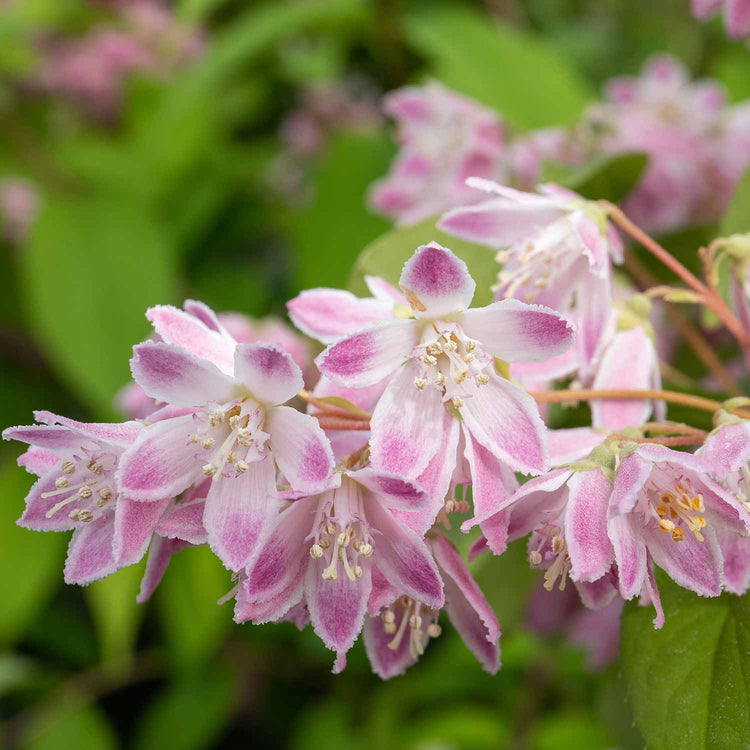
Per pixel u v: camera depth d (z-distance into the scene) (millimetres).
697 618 191
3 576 314
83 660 374
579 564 179
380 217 304
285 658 370
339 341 182
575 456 189
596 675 307
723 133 280
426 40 300
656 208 275
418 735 336
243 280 370
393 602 188
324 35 363
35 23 373
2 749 361
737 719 184
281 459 181
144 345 178
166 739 357
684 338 264
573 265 207
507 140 272
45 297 320
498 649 191
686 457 179
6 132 372
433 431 185
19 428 181
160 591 319
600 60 383
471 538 210
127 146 371
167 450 182
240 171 372
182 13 328
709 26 357
